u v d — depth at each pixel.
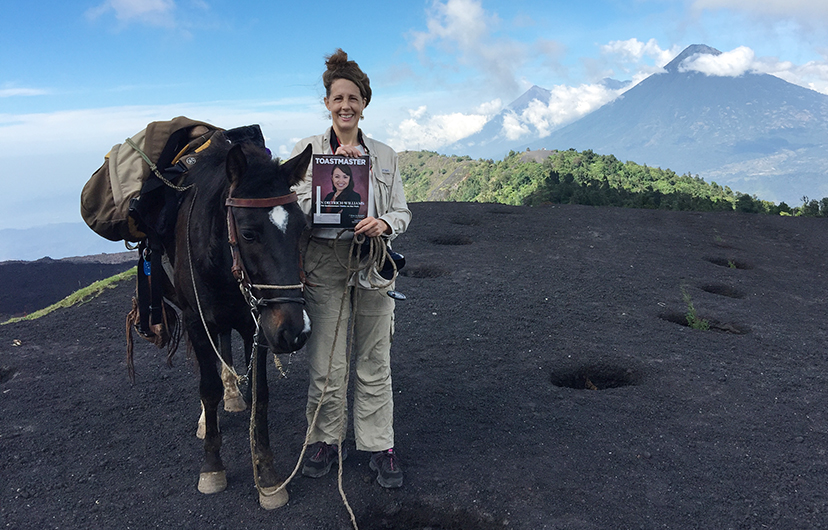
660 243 10.94
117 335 5.89
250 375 3.77
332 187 2.70
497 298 6.99
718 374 4.94
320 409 3.12
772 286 8.41
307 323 2.49
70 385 4.59
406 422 3.92
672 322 6.54
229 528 2.82
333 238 2.85
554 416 4.07
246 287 2.59
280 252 2.46
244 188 2.50
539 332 5.88
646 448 3.66
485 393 4.43
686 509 3.02
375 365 3.09
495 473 3.31
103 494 3.11
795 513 3.01
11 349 5.47
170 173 3.23
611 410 4.21
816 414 4.21
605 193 19.95
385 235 2.86
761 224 13.73
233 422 3.90
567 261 9.09
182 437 3.74
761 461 3.53
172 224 3.16
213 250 2.72
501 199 72.69
